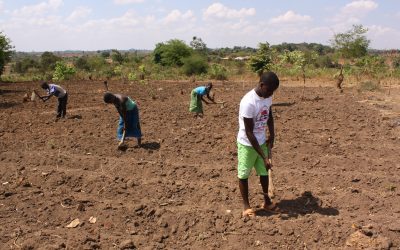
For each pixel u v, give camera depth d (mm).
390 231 4879
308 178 6582
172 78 30391
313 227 4953
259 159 5211
